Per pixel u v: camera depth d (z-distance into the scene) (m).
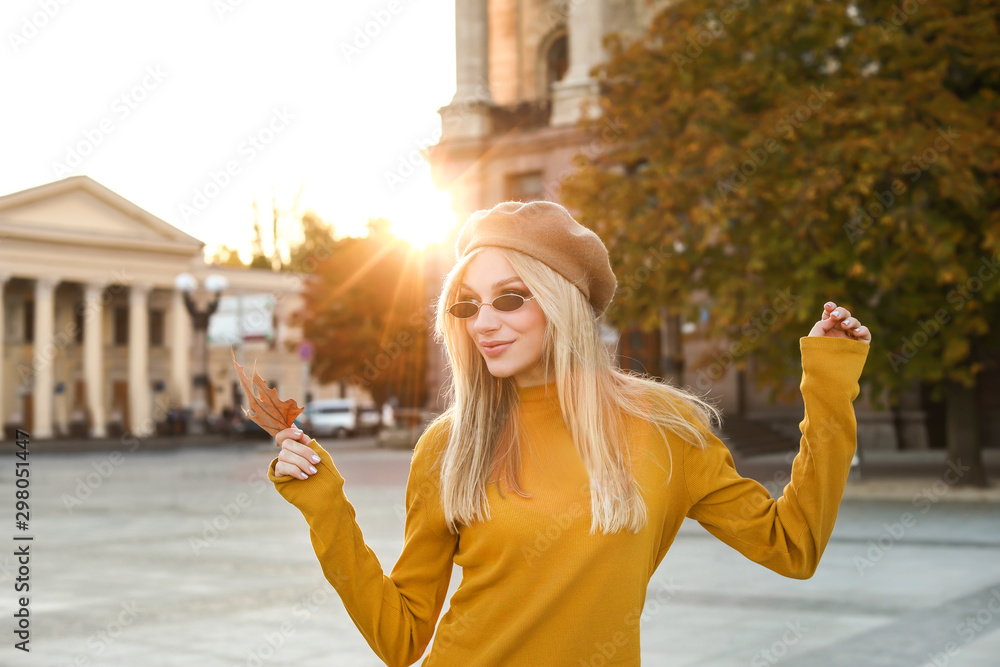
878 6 16.61
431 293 32.06
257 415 1.90
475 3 31.47
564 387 1.86
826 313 1.83
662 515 1.87
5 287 54.91
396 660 1.96
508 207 1.96
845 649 6.21
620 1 30.67
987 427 27.59
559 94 29.69
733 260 16.70
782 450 26.05
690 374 28.03
